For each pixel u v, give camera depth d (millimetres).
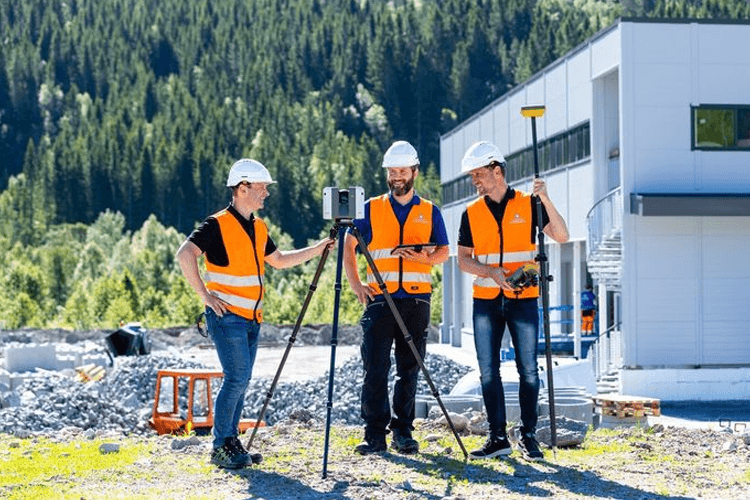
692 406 24406
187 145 189625
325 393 23969
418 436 10383
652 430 11188
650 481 8289
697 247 25906
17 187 184875
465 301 44344
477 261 9055
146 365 30688
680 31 26047
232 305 8547
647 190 25875
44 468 8766
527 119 35375
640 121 25953
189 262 8391
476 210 9062
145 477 8328
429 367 26875
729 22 26156
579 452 9500
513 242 9000
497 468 8586
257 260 8633
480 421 10750
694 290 25906
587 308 31719
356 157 186875
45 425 18484
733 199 25016
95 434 11781
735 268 25969
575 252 30469
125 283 84125
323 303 83125
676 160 26000
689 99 26031
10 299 92250
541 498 7590
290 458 9023
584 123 30000
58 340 53656
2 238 151250
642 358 25781
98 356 34156
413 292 8977
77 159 185375
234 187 8594
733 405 24516
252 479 8180
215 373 18891
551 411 9062
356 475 8281
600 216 27016
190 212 184125
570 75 30938
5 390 24891
